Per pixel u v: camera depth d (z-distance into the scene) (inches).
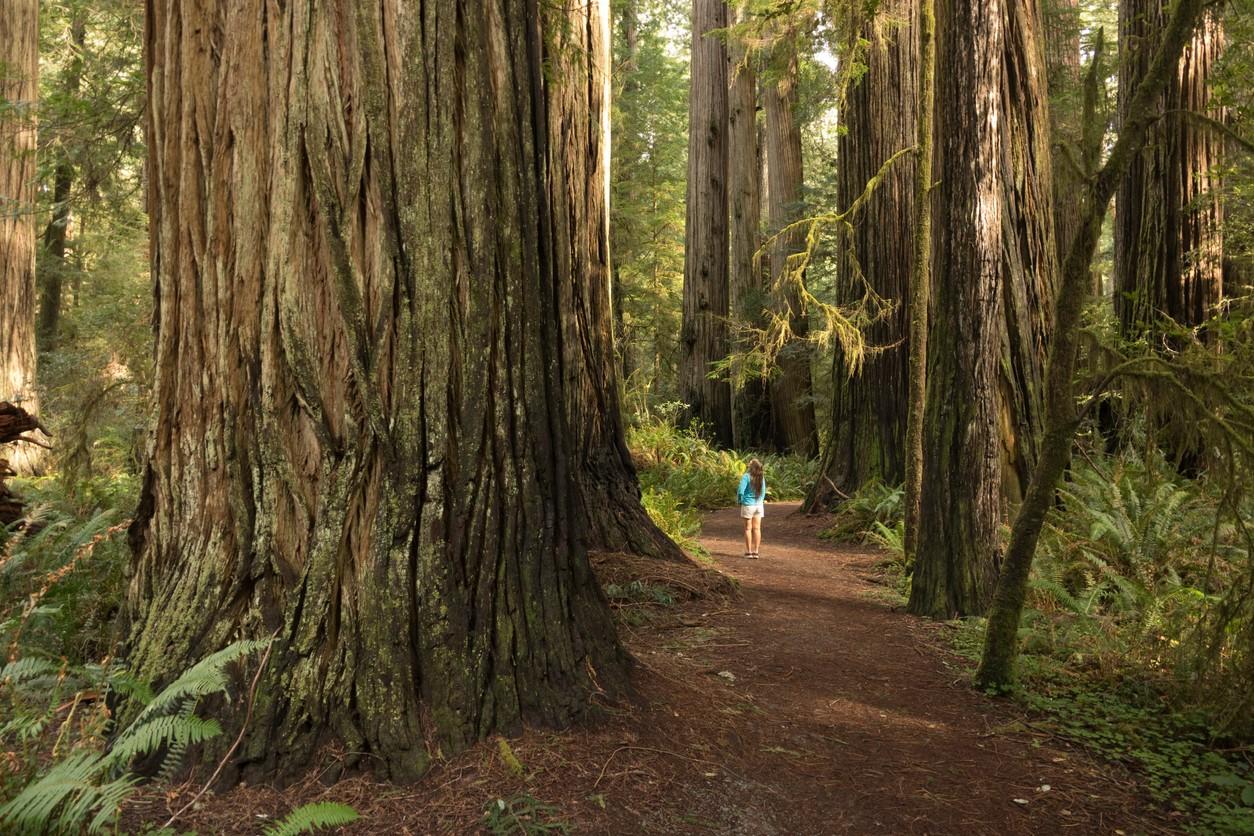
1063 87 596.7
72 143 279.1
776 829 118.8
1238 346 175.6
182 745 114.4
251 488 133.0
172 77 139.7
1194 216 386.0
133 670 129.3
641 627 219.1
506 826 109.5
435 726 125.8
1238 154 354.3
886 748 150.9
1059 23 620.1
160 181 141.8
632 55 1105.4
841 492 482.6
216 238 135.5
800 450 781.3
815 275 759.1
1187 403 159.9
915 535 298.5
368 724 122.3
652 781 125.0
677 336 1143.6
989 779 140.8
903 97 460.1
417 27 134.0
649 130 1117.1
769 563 350.0
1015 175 289.6
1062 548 254.1
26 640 163.5
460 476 135.6
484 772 120.6
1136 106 156.6
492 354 140.9
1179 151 387.5
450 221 136.3
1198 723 163.6
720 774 131.2
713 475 629.3
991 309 250.7
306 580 128.0
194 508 136.3
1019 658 205.3
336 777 118.3
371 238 133.2
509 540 140.7
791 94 751.7
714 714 153.4
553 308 155.3
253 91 133.8
